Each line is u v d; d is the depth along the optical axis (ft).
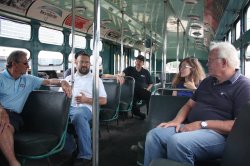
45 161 13.80
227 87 9.38
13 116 11.64
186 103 10.77
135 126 22.79
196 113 9.98
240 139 6.53
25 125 11.94
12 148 10.05
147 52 51.72
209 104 9.77
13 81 12.39
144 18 30.22
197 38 45.83
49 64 24.35
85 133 13.47
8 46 19.81
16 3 19.45
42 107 11.58
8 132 10.06
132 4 23.70
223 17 27.02
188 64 13.74
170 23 32.32
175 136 8.71
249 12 23.43
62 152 15.24
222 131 8.92
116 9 25.49
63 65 26.27
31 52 22.00
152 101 11.47
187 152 8.52
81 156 13.44
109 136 19.29
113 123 23.85
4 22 19.49
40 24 22.68
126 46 44.39
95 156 8.39
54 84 13.39
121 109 21.65
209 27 34.76
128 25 33.86
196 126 9.10
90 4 22.88
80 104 14.84
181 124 9.97
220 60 9.28
